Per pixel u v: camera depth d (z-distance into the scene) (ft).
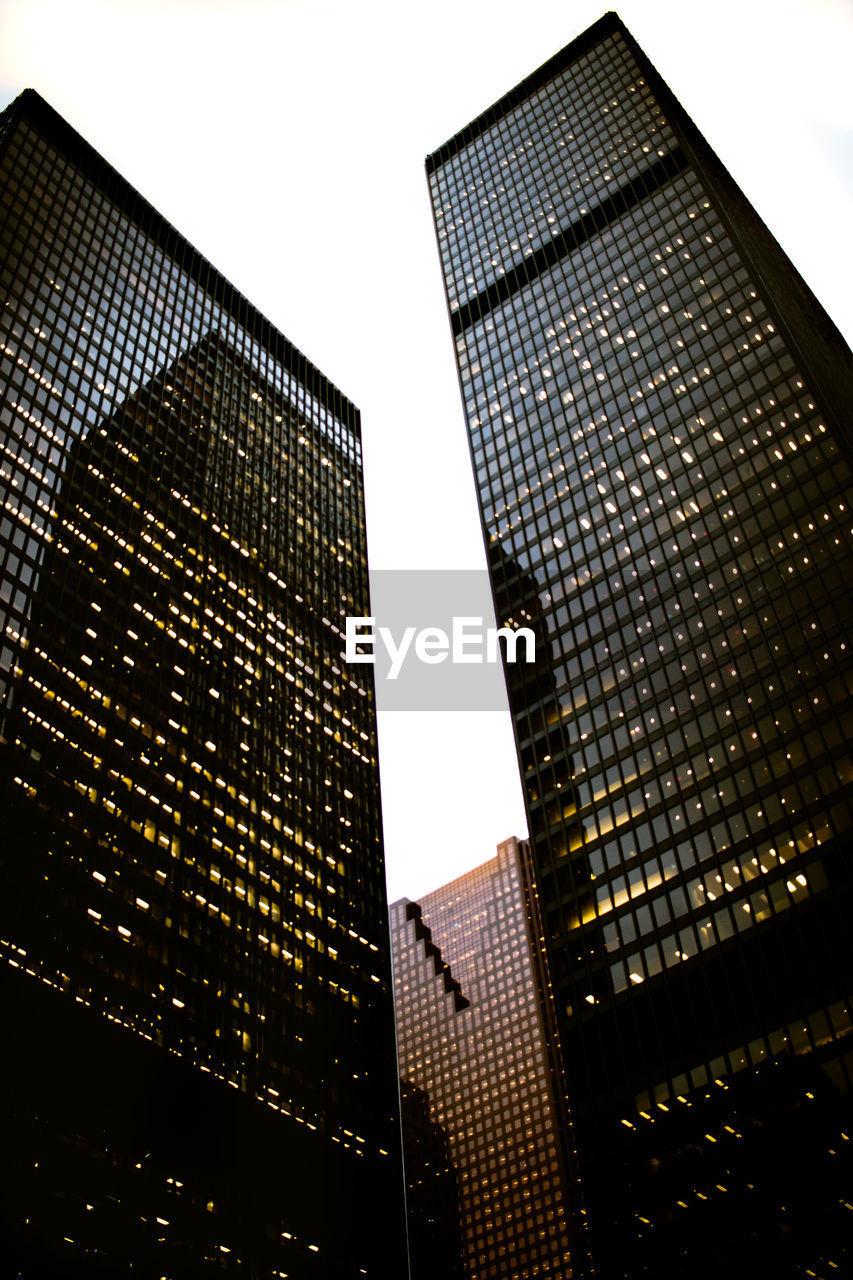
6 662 401.08
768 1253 264.52
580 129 625.00
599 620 408.67
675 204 539.29
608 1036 317.63
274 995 431.43
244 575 559.38
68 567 453.58
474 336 556.92
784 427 413.59
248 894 447.83
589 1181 298.56
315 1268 381.19
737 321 462.60
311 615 593.01
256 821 473.67
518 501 468.75
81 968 363.35
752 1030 293.84
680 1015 308.40
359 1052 455.22
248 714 504.84
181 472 556.10
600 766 372.38
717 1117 287.69
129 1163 341.00
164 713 458.09
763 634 365.20
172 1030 381.60
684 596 392.88
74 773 401.29
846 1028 279.90
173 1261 336.29
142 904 398.62
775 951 301.84
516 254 581.53
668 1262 275.80
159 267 632.38
